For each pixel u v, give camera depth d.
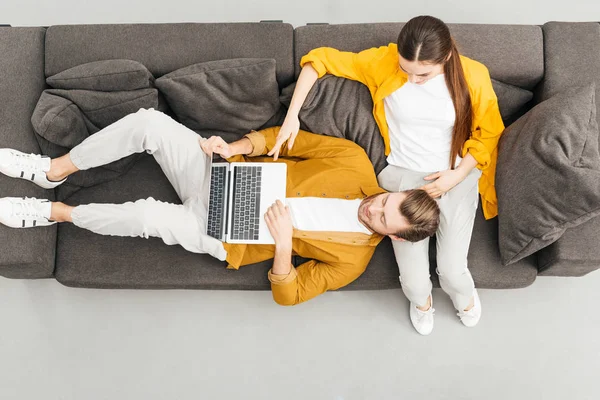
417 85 1.98
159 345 2.35
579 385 2.31
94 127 2.11
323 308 2.40
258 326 2.38
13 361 2.31
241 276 2.10
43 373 2.31
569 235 1.93
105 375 2.32
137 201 1.98
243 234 1.99
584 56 2.05
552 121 1.88
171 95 2.05
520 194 1.92
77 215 1.97
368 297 2.42
